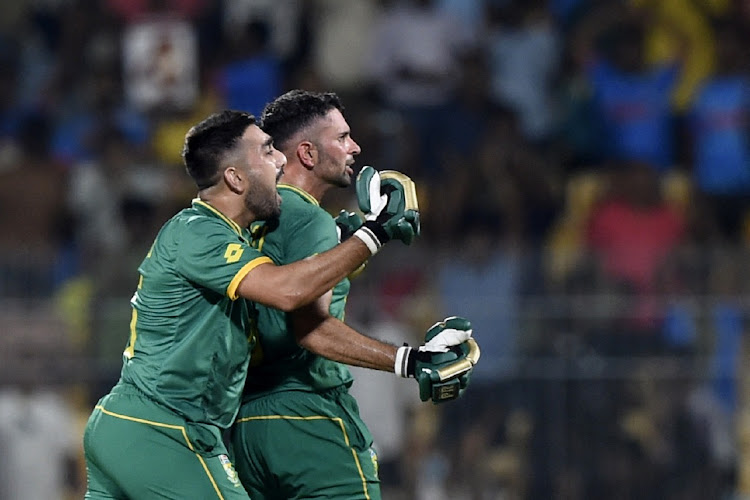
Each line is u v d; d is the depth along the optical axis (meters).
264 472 18.89
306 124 18.84
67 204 38.59
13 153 40.03
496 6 40.84
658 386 30.34
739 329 30.25
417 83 39.66
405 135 38.47
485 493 30.33
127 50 40.16
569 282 30.38
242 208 18.00
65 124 40.72
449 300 30.33
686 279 30.38
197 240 17.31
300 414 18.70
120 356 30.67
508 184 37.44
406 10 40.47
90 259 30.98
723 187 38.91
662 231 36.59
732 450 30.31
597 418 30.36
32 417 30.55
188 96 38.72
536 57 40.28
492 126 38.81
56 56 42.16
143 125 39.75
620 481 30.36
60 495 30.59
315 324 18.11
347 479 18.83
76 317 30.73
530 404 30.33
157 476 17.44
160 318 17.58
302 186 18.92
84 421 30.59
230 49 40.72
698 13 40.47
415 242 36.81
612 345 30.36
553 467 30.34
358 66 40.38
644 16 40.41
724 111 39.34
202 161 17.88
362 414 29.64
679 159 39.34
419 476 30.02
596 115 39.47
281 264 18.47
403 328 30.06
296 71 40.34
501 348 30.36
